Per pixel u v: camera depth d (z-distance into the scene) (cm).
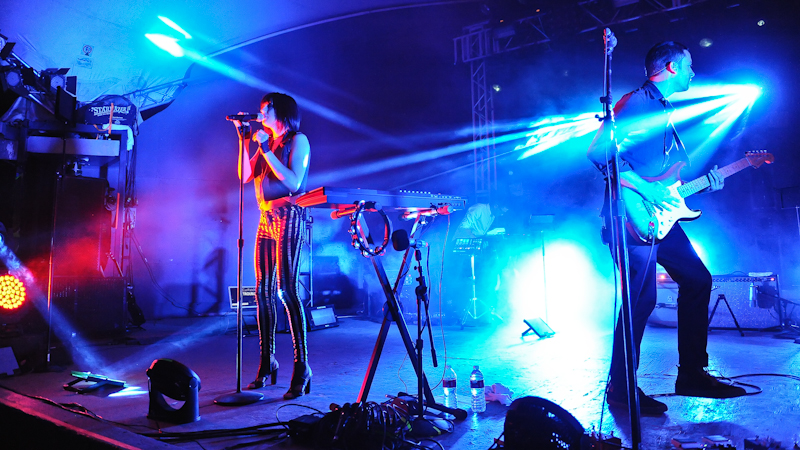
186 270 1009
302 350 312
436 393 311
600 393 300
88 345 566
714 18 858
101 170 788
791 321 581
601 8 889
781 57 867
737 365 379
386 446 204
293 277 315
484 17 1023
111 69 885
